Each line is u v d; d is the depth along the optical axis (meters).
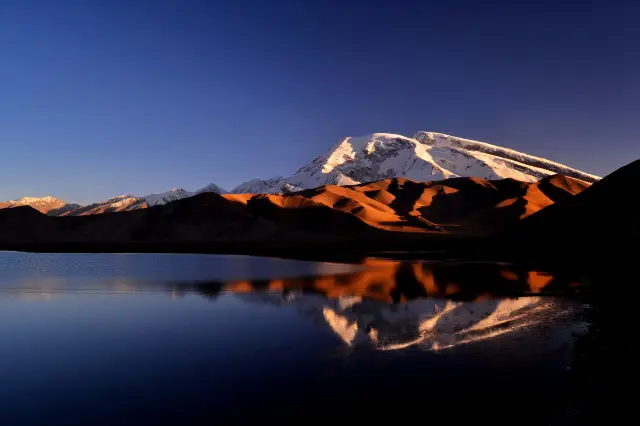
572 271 33.12
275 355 11.93
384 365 10.90
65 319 17.08
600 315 16.84
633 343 12.73
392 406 8.38
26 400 8.95
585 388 9.14
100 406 8.62
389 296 22.41
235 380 9.96
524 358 11.31
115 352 12.42
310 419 7.87
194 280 30.34
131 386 9.69
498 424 7.59
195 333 14.61
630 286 24.92
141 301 21.33
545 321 15.88
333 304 20.17
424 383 9.55
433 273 33.75
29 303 20.83
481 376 9.97
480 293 23.00
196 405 8.59
